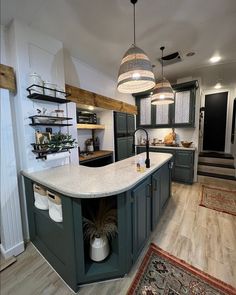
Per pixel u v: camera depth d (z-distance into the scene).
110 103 3.50
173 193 3.29
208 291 1.31
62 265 1.44
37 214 1.75
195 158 3.90
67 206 1.27
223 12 1.71
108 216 1.50
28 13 1.65
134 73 1.46
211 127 5.92
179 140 4.33
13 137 1.79
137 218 1.54
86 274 1.37
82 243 1.32
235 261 1.61
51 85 1.91
